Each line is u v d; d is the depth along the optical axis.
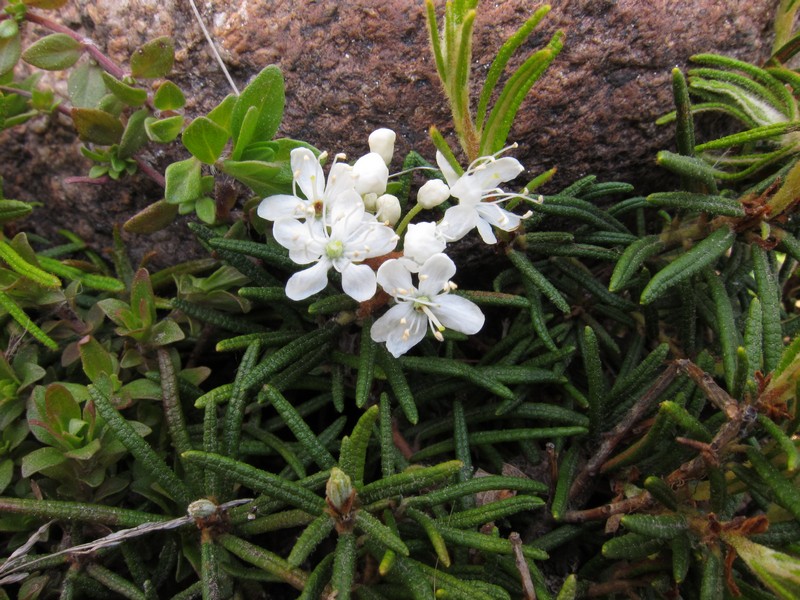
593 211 0.07
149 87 0.08
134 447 0.06
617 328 0.09
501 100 0.06
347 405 0.08
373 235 0.06
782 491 0.05
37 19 0.08
